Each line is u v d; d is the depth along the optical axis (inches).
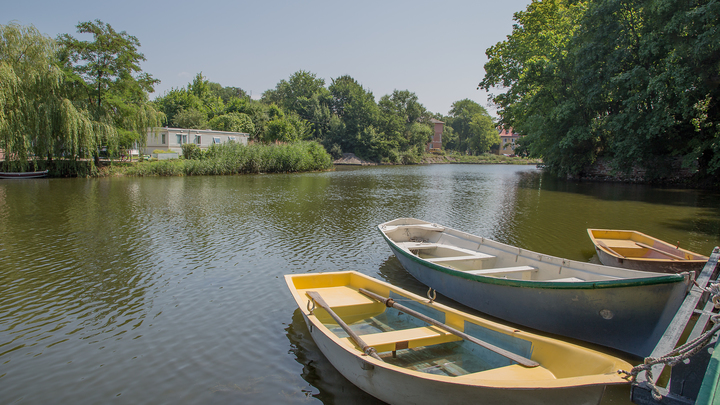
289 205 702.5
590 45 1008.9
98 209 624.7
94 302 277.0
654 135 984.3
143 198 746.8
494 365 177.9
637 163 1096.8
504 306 244.1
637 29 974.4
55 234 462.0
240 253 395.5
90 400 173.0
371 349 166.1
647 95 919.7
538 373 159.3
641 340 199.9
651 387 114.2
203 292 296.2
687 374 108.4
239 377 190.1
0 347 216.7
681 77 831.1
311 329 205.0
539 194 907.4
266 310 265.9
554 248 426.0
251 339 226.8
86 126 1029.8
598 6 972.6
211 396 175.6
